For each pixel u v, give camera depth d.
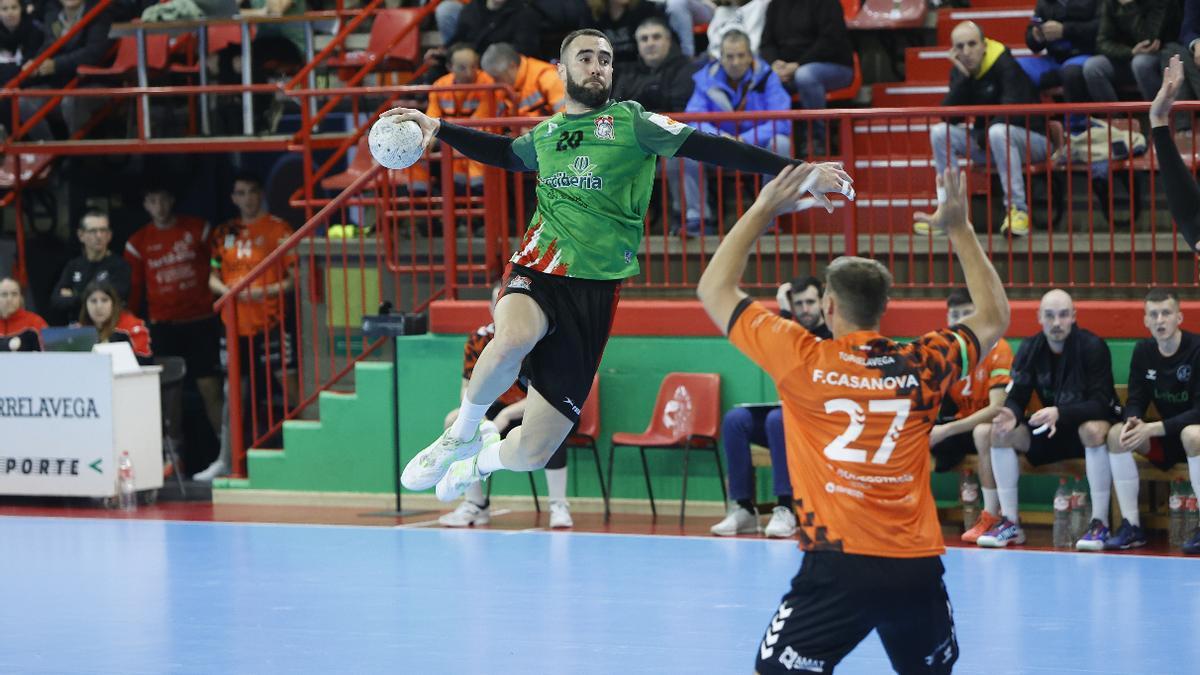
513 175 29.78
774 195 11.23
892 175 29.23
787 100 28.44
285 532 25.86
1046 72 28.59
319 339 30.41
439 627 18.45
